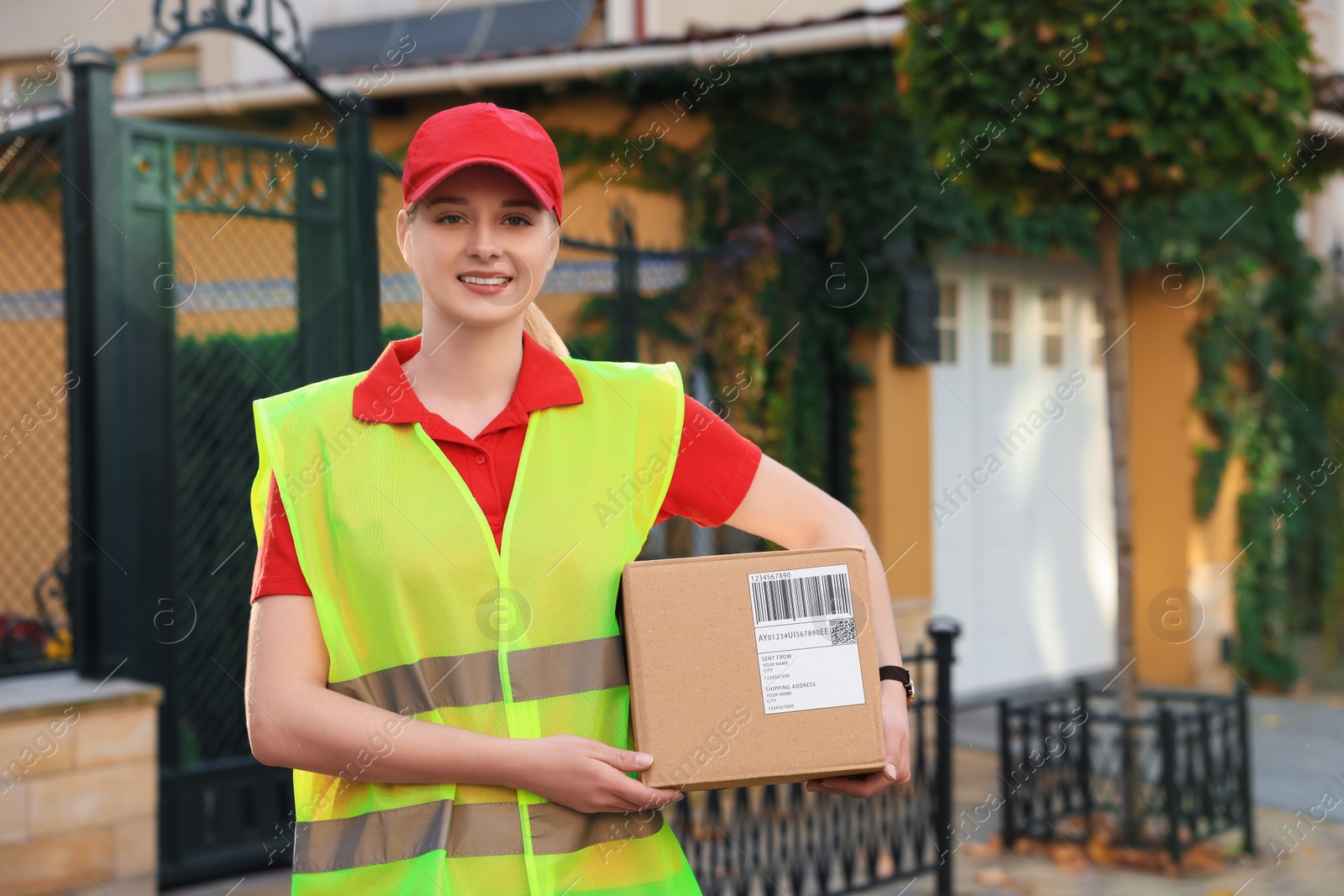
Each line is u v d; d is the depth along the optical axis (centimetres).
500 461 160
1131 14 472
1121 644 555
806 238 754
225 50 1073
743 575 159
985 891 493
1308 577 998
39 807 420
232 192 495
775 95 756
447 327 161
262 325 516
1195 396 923
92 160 461
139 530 475
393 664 152
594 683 156
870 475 770
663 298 733
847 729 156
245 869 493
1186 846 527
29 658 479
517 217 156
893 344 768
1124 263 891
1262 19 485
